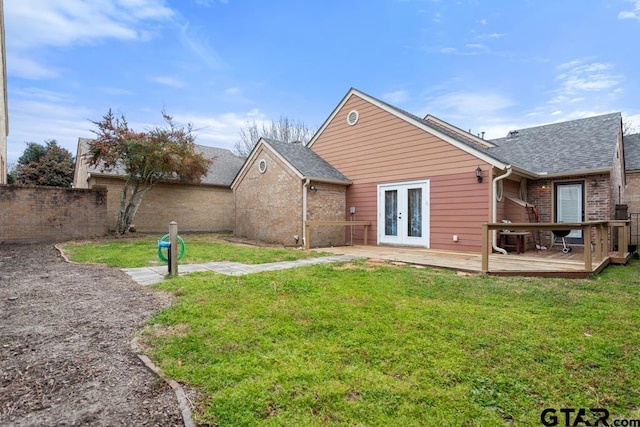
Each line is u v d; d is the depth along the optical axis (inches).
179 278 230.1
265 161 523.8
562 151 454.3
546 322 147.5
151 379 102.8
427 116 641.6
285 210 485.1
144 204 669.9
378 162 475.2
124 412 87.0
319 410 87.3
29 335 135.8
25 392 95.7
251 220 550.9
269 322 145.9
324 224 426.0
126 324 147.4
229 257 334.0
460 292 196.1
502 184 392.2
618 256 323.0
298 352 118.3
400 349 121.0
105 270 265.9
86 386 99.0
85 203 527.8
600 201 409.1
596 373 106.3
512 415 86.5
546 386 99.0
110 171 602.5
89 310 166.4
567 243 437.7
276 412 86.4
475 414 86.4
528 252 379.6
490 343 125.9
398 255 353.1
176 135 568.1
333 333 135.1
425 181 422.0
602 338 131.1
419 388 97.0
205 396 93.0
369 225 483.2
